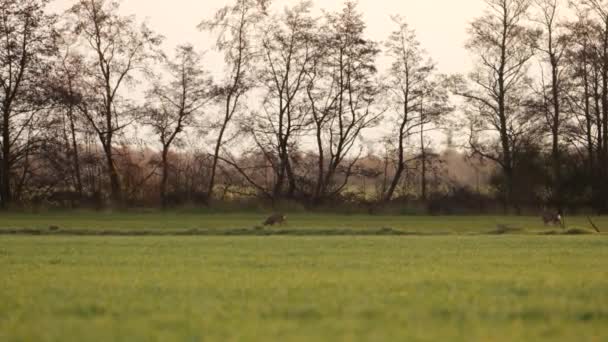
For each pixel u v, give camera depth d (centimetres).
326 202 10006
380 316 1988
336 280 2770
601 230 7212
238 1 9925
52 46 9481
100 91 9738
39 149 9412
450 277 2861
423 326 1842
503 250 4334
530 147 9925
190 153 9988
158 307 2167
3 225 7275
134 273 3108
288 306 2145
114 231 6562
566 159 9988
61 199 9619
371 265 3425
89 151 9738
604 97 9969
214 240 5319
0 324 1941
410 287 2552
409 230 6869
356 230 6625
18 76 9412
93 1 9675
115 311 2105
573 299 2253
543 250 4328
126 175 9856
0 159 9444
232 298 2327
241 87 9981
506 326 1841
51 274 3089
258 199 9875
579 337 1723
